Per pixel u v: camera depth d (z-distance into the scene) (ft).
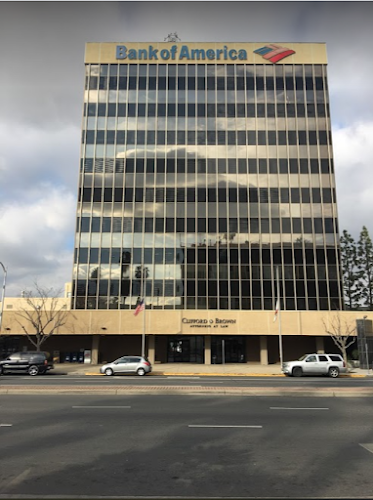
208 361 135.03
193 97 160.25
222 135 156.25
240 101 159.63
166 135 156.25
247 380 79.82
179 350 143.33
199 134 156.35
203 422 35.17
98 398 49.37
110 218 148.25
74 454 25.25
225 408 42.37
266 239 146.51
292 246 145.79
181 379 81.66
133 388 54.65
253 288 142.41
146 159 153.79
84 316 134.51
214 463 23.58
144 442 28.32
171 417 37.40
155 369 110.01
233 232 147.23
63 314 134.21
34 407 42.86
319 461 23.99
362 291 183.32
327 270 143.64
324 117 157.99
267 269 143.95
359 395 51.55
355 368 124.16
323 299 141.38
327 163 153.48
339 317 133.59
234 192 150.92
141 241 146.20
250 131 156.56
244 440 29.01
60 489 19.40
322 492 19.20
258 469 22.52
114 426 33.50
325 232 147.13
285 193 150.82
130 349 143.43
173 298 141.49
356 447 27.14
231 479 20.92
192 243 146.20
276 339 145.18
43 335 131.23
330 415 38.68
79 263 143.74
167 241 146.41
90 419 36.40
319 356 94.07
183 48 164.45
